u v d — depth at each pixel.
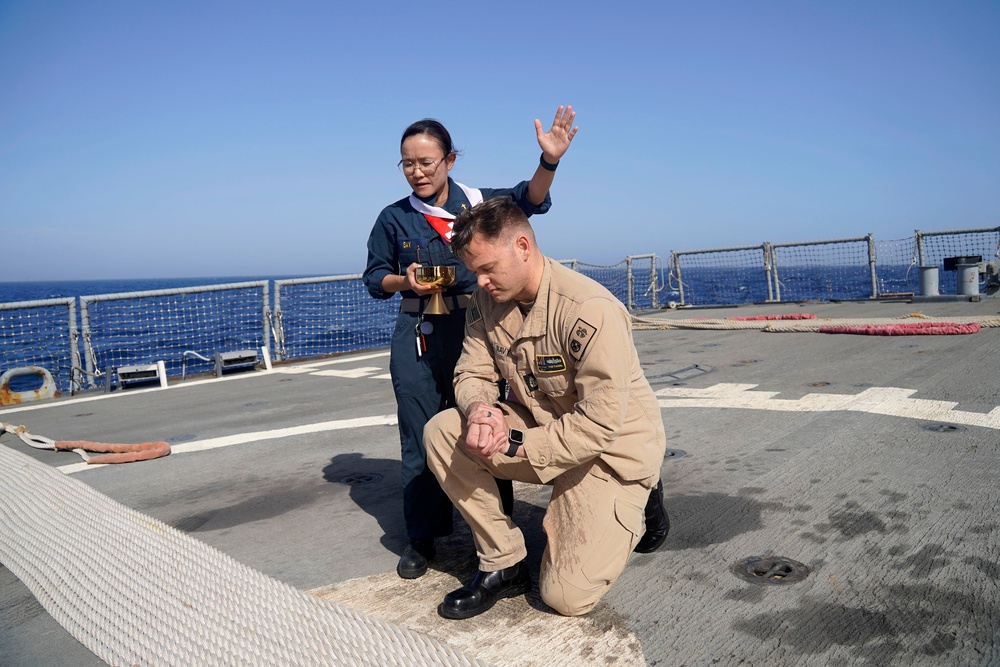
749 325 9.51
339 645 2.02
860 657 1.90
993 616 2.05
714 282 15.01
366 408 6.09
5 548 3.13
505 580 2.35
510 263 2.16
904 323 8.01
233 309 10.09
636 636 2.09
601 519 2.19
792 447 3.88
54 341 8.58
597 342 2.11
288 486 3.98
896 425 4.13
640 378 2.35
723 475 3.51
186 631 2.21
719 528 2.86
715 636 2.06
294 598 2.33
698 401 5.25
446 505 2.71
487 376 2.47
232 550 3.08
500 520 2.34
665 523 2.63
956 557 2.43
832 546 2.60
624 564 2.23
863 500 3.03
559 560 2.20
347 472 4.18
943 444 3.70
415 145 2.69
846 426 4.20
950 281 12.95
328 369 8.91
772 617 2.14
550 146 2.58
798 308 12.33
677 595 2.32
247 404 6.72
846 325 8.38
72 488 3.79
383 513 3.43
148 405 7.09
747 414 4.72
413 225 2.77
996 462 3.36
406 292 2.78
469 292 2.76
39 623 2.46
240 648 2.07
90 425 6.19
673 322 10.31
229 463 4.55
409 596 2.48
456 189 2.82
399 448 4.66
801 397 5.07
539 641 2.10
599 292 2.19
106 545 3.00
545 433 2.17
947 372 5.52
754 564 2.51
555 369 2.24
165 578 2.60
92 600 2.52
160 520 3.55
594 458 2.23
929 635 1.98
